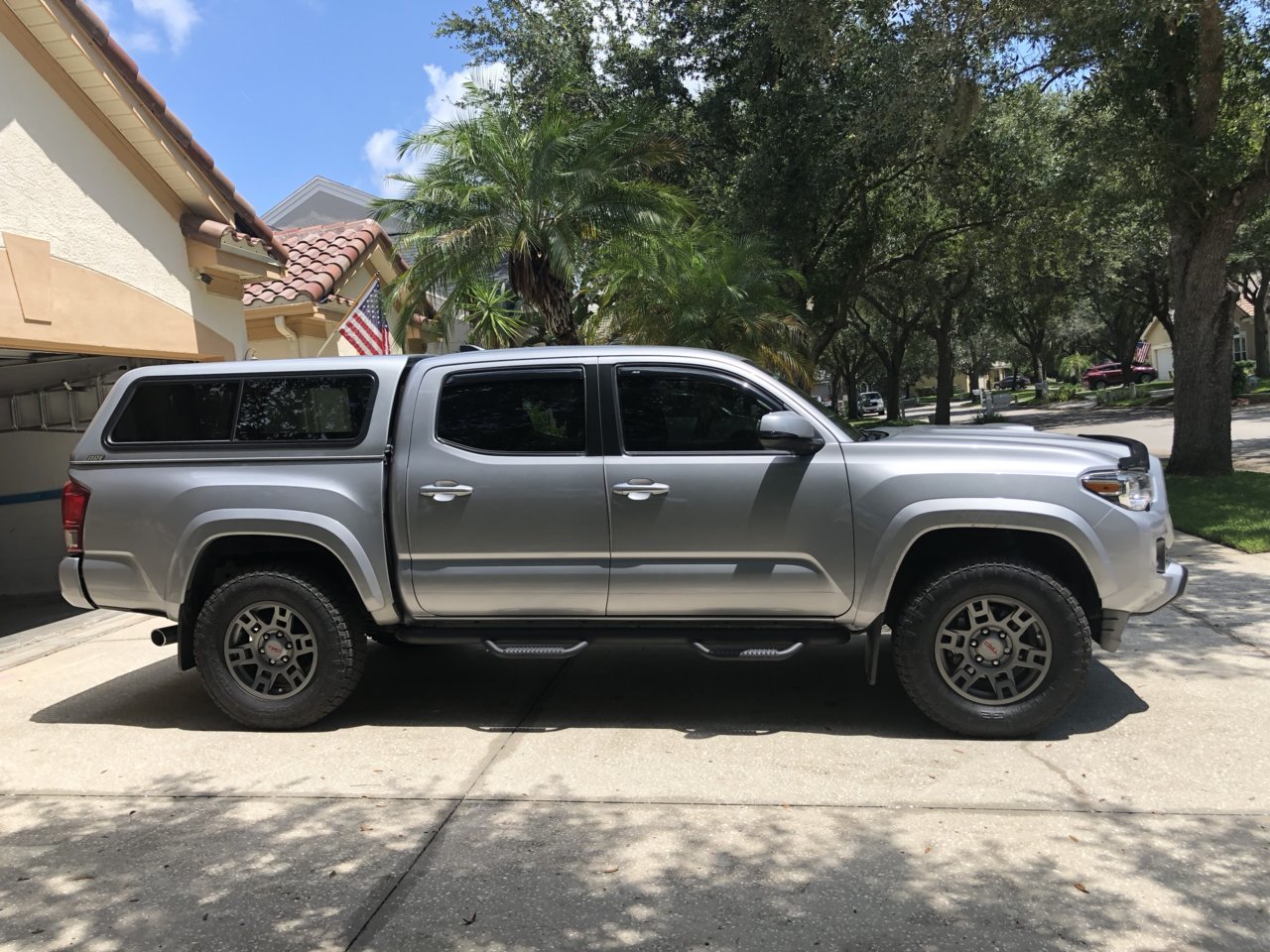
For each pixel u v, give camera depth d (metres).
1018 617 4.27
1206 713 4.54
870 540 4.31
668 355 4.61
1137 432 21.81
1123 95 11.77
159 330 8.38
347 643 4.72
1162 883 3.06
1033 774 3.94
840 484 4.34
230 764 4.40
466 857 3.40
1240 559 7.91
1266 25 10.67
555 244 12.55
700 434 4.53
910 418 44.12
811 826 3.55
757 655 4.40
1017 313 40.31
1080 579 4.39
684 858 3.34
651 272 13.70
